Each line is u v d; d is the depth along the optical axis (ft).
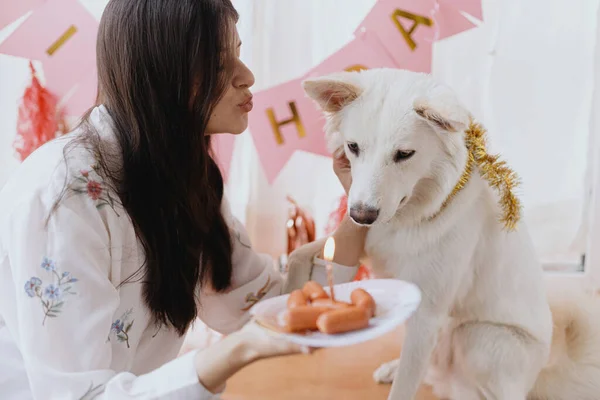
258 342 2.32
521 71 6.16
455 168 3.73
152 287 3.29
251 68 5.99
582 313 4.94
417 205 3.92
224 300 4.22
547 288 5.34
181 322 3.48
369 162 3.58
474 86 6.20
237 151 6.31
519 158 6.40
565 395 4.91
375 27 5.77
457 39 6.05
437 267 3.97
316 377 5.31
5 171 6.12
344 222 4.23
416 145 3.55
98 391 2.73
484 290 4.32
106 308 2.89
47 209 2.85
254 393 5.00
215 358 2.48
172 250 3.33
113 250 3.07
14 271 2.85
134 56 3.06
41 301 2.79
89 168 3.01
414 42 5.81
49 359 2.78
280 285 4.36
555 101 6.24
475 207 4.08
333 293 2.71
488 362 4.31
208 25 3.13
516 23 6.03
